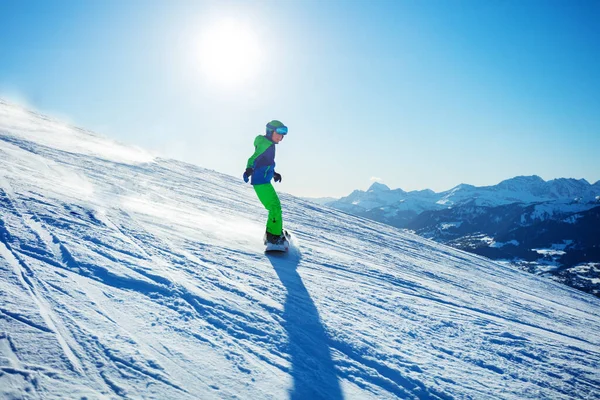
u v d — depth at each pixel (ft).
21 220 10.85
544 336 12.08
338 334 8.38
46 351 5.21
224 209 24.61
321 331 8.36
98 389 4.79
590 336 14.37
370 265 17.57
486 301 16.33
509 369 8.56
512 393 7.43
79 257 8.98
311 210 40.93
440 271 22.45
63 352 5.30
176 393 5.14
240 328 7.59
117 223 13.48
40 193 14.74
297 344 7.52
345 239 25.61
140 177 29.30
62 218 12.13
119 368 5.32
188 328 7.04
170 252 11.58
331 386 6.34
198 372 5.74
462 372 7.91
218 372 5.89
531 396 7.46
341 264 16.19
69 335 5.74
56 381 4.70
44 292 6.89
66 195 15.72
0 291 6.46
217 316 7.86
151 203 19.79
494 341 10.24
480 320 12.17
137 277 8.73
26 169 19.48
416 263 23.06
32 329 5.60
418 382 7.08
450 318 11.55
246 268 11.96
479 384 7.52
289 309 9.18
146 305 7.52
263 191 15.08
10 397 4.24
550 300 23.04
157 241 12.46
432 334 9.77
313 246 19.42
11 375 4.57
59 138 39.19
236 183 45.91
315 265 14.87
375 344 8.27
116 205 16.65
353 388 6.44
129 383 5.07
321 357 7.24
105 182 22.31
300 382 6.21
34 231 10.14
